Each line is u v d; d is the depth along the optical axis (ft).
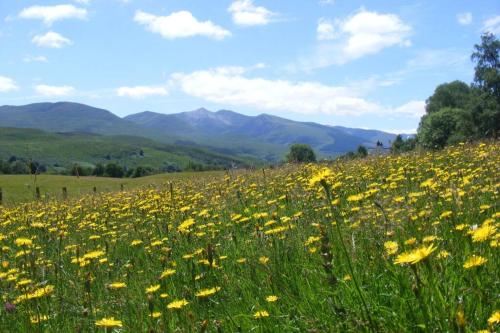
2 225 41.98
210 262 16.84
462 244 14.21
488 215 17.76
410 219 17.10
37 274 21.35
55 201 57.21
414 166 42.73
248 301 14.93
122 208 45.75
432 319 9.97
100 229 36.06
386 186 29.17
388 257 14.15
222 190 44.70
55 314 16.98
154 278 18.97
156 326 14.02
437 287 10.56
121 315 16.37
